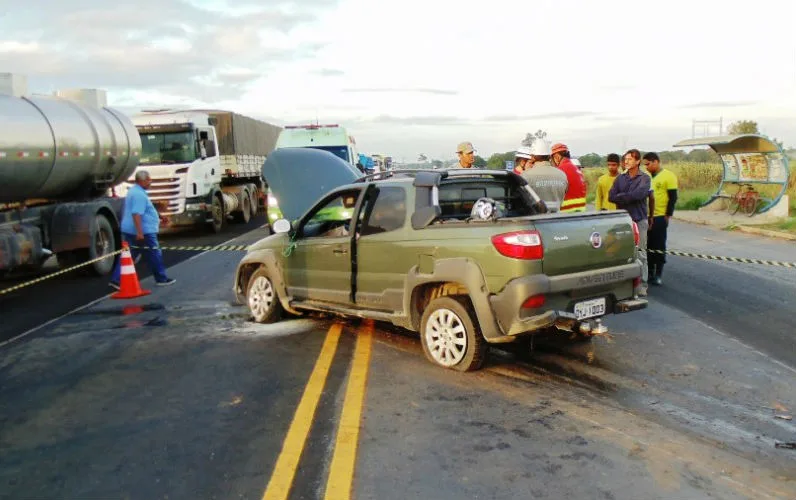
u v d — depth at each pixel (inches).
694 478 154.6
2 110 382.9
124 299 388.5
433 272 231.0
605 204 422.9
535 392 211.8
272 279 308.7
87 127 464.8
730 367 235.1
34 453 176.2
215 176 784.9
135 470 164.4
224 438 181.8
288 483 155.0
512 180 271.3
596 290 225.9
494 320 215.0
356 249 265.3
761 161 745.6
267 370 241.0
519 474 157.2
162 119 728.3
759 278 399.2
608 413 193.9
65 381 236.5
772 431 181.6
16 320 343.6
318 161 491.2
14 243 409.1
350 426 186.7
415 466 162.2
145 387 226.8
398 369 237.0
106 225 512.1
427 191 241.3
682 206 881.5
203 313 342.3
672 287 378.9
